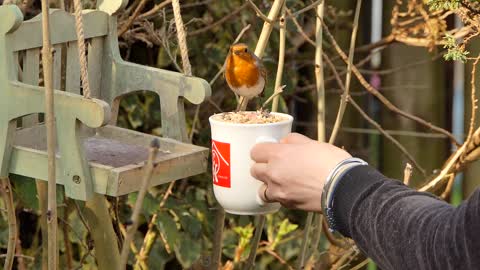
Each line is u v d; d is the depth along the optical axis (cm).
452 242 123
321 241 331
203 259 288
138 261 298
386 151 375
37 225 336
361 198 143
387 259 136
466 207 124
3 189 217
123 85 212
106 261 219
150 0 309
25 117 202
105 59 214
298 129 389
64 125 175
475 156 259
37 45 194
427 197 138
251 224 321
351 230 143
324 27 241
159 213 289
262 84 204
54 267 166
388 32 375
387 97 375
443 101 366
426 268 127
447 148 365
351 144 381
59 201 273
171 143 197
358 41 380
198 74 337
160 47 323
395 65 373
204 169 194
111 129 212
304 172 157
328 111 386
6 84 182
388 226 136
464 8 199
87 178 175
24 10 258
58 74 206
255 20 321
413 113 371
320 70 238
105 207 216
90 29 208
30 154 184
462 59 194
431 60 338
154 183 180
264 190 172
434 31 296
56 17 199
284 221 308
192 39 331
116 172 172
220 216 240
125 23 274
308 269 280
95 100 171
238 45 200
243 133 171
